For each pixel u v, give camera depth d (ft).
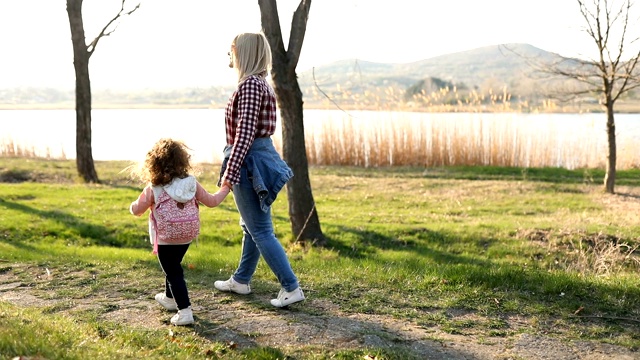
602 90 51.62
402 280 21.04
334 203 48.39
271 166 16.14
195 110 213.66
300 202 33.06
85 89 56.03
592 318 17.63
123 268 22.53
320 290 19.54
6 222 35.40
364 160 74.13
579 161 72.43
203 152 82.23
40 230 34.50
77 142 56.54
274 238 16.94
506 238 34.63
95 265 23.12
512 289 20.06
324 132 75.10
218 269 23.02
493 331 16.49
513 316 17.79
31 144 83.76
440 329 16.58
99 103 284.41
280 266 16.93
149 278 21.08
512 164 72.79
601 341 15.97
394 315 17.43
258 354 14.01
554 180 60.64
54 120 148.66
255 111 15.80
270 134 16.49
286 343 15.05
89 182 56.49
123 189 51.60
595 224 37.86
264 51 16.29
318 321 16.57
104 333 15.15
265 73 16.49
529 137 74.64
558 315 17.89
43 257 25.21
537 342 15.80
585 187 55.42
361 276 21.57
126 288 19.77
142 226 36.27
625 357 15.01
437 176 63.82
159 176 15.62
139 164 16.16
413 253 32.09
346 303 18.35
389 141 73.72
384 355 14.24
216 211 42.93
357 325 16.38
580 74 50.90
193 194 15.88
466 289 19.88
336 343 15.08
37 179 58.13
